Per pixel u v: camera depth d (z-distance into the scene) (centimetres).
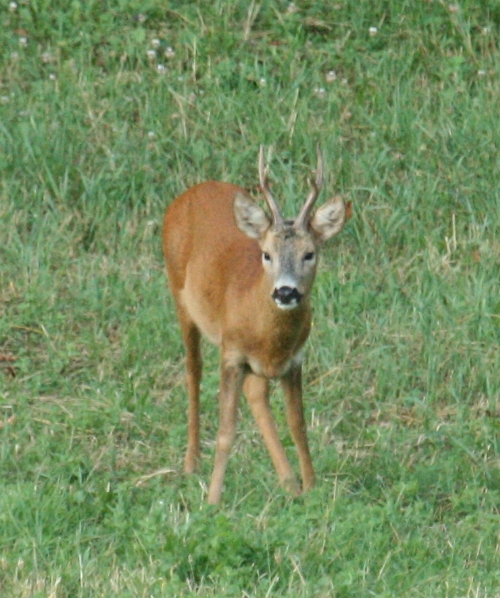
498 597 840
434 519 1002
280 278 975
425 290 1337
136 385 1203
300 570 862
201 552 867
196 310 1112
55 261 1390
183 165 1495
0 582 840
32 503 942
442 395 1213
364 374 1238
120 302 1322
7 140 1489
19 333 1286
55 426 1123
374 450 1111
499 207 1438
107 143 1510
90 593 827
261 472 1054
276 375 1032
